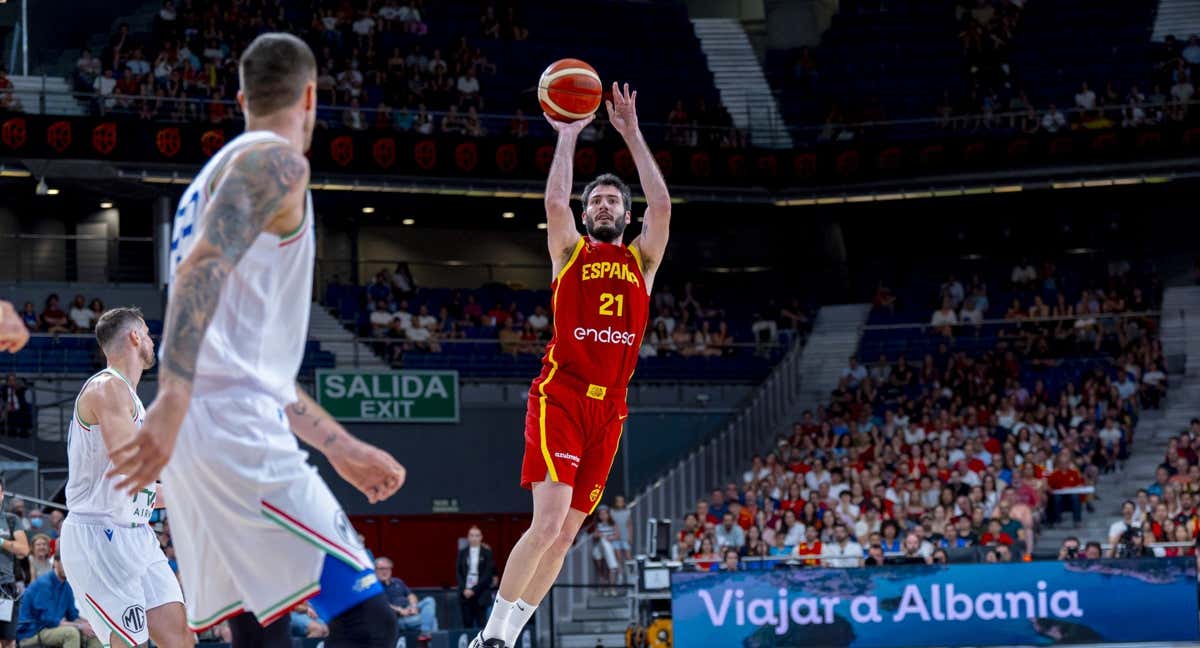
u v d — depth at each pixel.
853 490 21.44
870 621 15.23
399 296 28.25
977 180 28.39
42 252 26.83
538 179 27.48
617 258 6.34
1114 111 29.22
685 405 26.69
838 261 30.55
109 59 26.80
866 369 27.30
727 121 30.69
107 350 6.52
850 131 30.42
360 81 28.47
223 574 3.54
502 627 6.20
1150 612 15.05
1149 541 18.30
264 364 3.51
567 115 6.39
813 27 33.25
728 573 15.34
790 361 27.89
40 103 24.80
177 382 3.07
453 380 24.23
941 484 21.45
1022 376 26.17
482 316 27.92
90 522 6.66
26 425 21.61
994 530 19.36
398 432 24.05
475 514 24.56
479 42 31.03
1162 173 27.48
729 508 21.53
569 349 6.23
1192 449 22.05
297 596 3.45
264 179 3.23
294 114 3.48
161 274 26.77
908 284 30.73
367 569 3.53
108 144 24.41
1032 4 32.09
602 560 21.23
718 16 34.78
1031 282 29.52
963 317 28.52
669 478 24.05
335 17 29.77
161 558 6.86
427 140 26.70
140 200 27.52
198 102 25.33
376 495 3.71
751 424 26.34
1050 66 31.11
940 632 15.19
